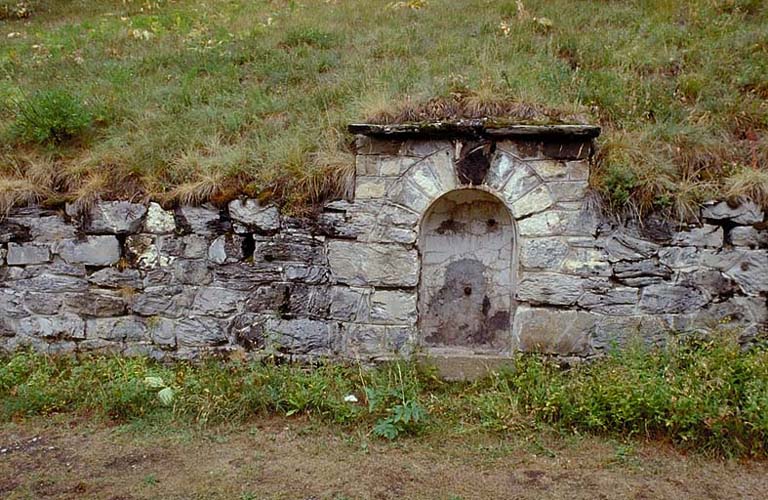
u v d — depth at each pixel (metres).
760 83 6.52
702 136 5.57
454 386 5.14
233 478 3.99
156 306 5.52
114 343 5.58
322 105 6.57
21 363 5.32
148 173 5.62
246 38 9.02
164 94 7.14
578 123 5.11
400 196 5.20
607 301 5.12
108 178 5.61
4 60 8.84
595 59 7.18
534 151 5.05
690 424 4.33
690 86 6.47
